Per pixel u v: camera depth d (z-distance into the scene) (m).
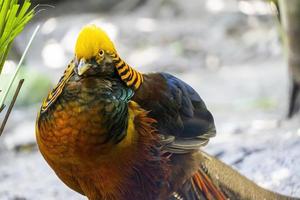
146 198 6.89
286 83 17.50
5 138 14.50
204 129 7.43
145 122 6.74
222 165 7.91
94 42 6.36
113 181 6.67
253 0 23.41
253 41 21.92
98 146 6.41
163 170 6.92
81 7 25.97
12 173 11.67
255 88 17.45
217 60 21.30
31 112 16.50
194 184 7.49
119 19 24.34
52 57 22.66
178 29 23.06
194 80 19.25
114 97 6.47
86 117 6.34
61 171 6.74
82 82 6.40
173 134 7.16
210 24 23.27
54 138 6.43
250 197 7.99
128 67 6.73
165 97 7.12
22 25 6.50
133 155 6.64
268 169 9.76
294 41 12.24
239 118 14.22
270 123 13.05
